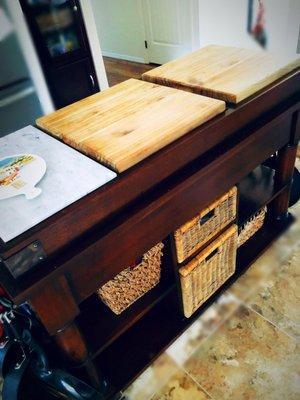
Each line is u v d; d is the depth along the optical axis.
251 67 1.30
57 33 2.35
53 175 0.91
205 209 1.22
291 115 1.42
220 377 1.38
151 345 1.43
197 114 1.04
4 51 2.12
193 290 1.40
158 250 1.25
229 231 1.42
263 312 1.59
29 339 1.13
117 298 1.22
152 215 1.02
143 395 1.36
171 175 1.04
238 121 1.16
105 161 0.92
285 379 1.35
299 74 1.33
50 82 2.45
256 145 1.28
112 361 1.39
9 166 0.96
